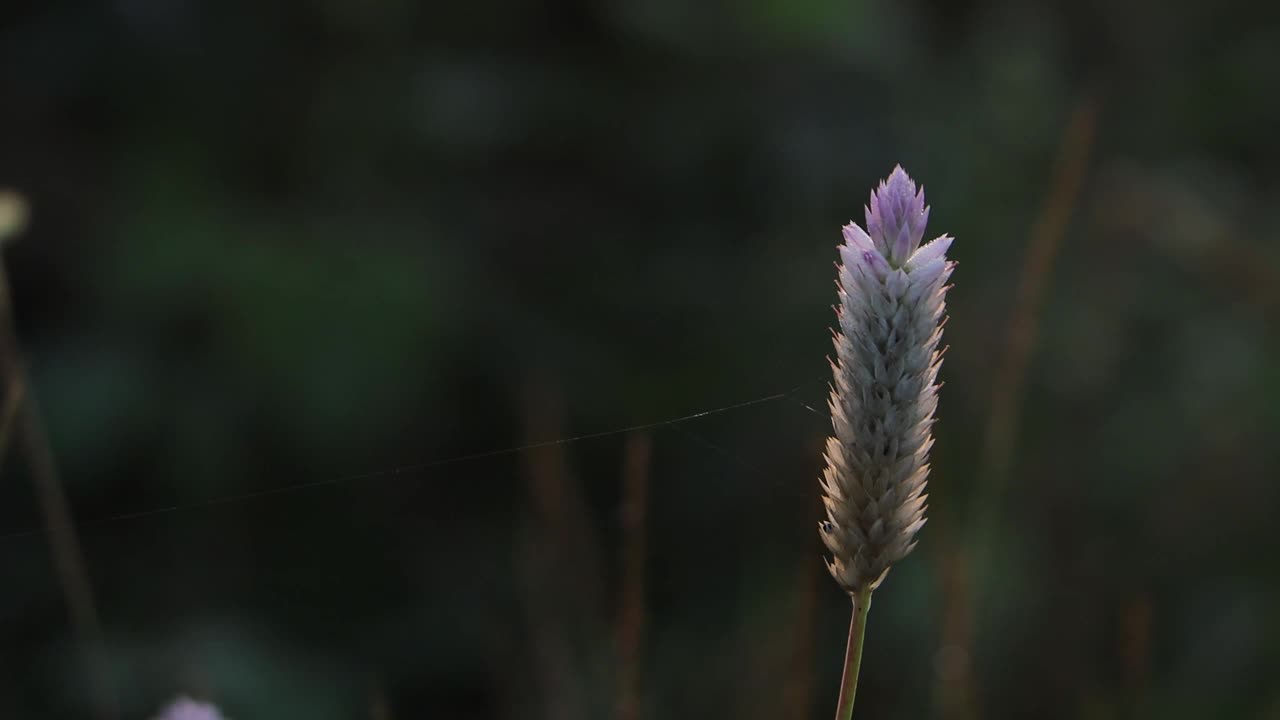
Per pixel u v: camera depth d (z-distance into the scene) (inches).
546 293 291.1
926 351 59.3
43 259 260.5
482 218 293.6
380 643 241.8
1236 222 271.1
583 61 301.7
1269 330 251.8
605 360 285.9
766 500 233.1
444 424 268.7
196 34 275.3
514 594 234.4
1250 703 210.2
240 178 279.7
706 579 235.6
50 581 227.9
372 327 255.1
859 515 59.3
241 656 217.5
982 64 306.5
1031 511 232.7
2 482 232.1
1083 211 266.1
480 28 296.4
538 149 300.4
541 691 164.2
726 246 300.4
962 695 122.6
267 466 250.5
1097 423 250.7
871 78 301.0
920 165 293.3
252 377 247.1
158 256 252.2
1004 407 143.9
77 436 237.1
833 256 282.4
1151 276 263.0
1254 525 235.3
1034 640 209.8
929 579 207.3
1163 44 337.4
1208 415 247.0
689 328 290.7
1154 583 229.0
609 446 266.1
